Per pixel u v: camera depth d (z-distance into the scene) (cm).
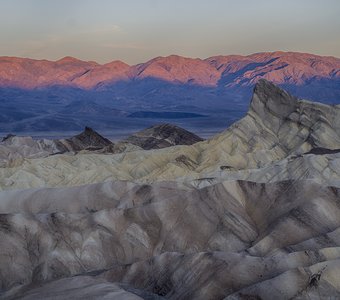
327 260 5041
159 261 5625
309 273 4722
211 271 5194
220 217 6869
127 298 4628
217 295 4938
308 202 6531
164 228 6862
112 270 5784
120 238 6775
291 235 6166
